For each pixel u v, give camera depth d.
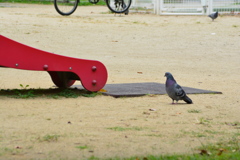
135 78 14.40
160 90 11.81
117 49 20.00
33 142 6.67
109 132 7.38
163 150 6.36
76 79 11.87
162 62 17.56
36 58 10.47
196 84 13.45
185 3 32.03
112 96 10.96
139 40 22.05
